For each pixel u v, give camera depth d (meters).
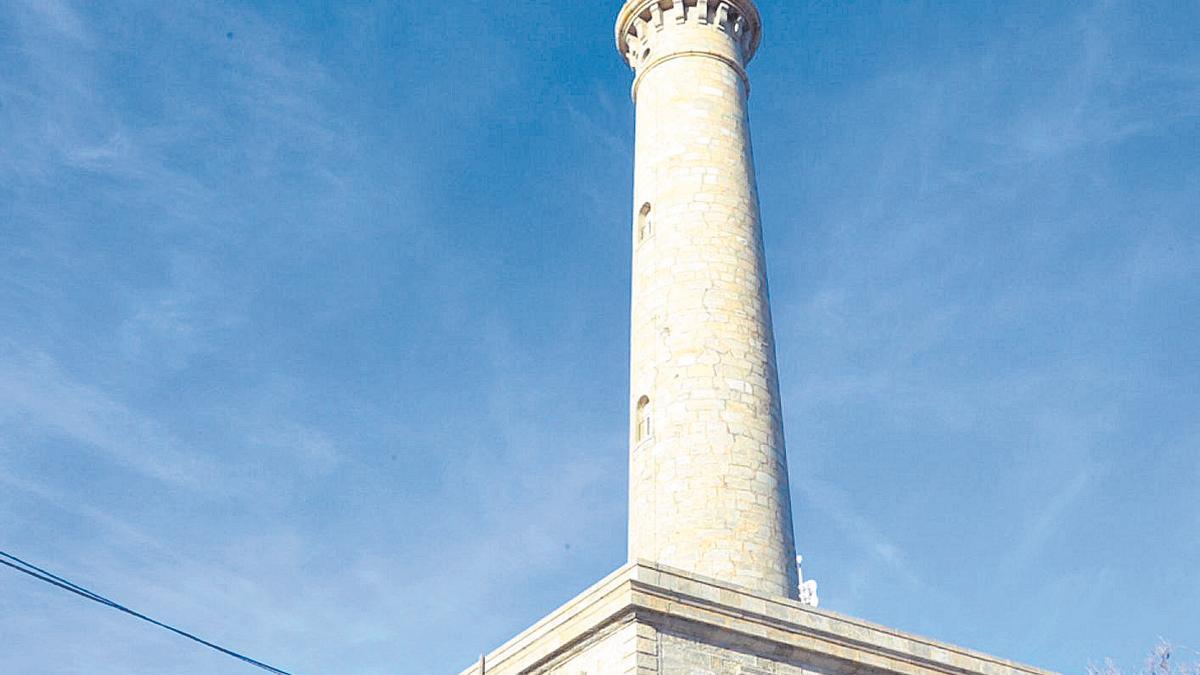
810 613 33.03
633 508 40.66
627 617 30.44
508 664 34.09
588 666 31.39
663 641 30.58
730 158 46.22
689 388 40.81
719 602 31.58
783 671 32.19
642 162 47.12
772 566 38.53
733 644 31.69
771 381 42.28
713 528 38.47
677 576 31.31
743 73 49.41
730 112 47.53
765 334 43.06
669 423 40.50
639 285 44.53
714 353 41.47
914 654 34.22
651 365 42.16
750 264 44.12
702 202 44.62
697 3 49.16
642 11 49.97
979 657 35.41
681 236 43.91
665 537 38.84
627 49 51.47
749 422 40.59
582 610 31.80
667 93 47.62
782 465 41.00
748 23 50.66
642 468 40.69
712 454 39.62
